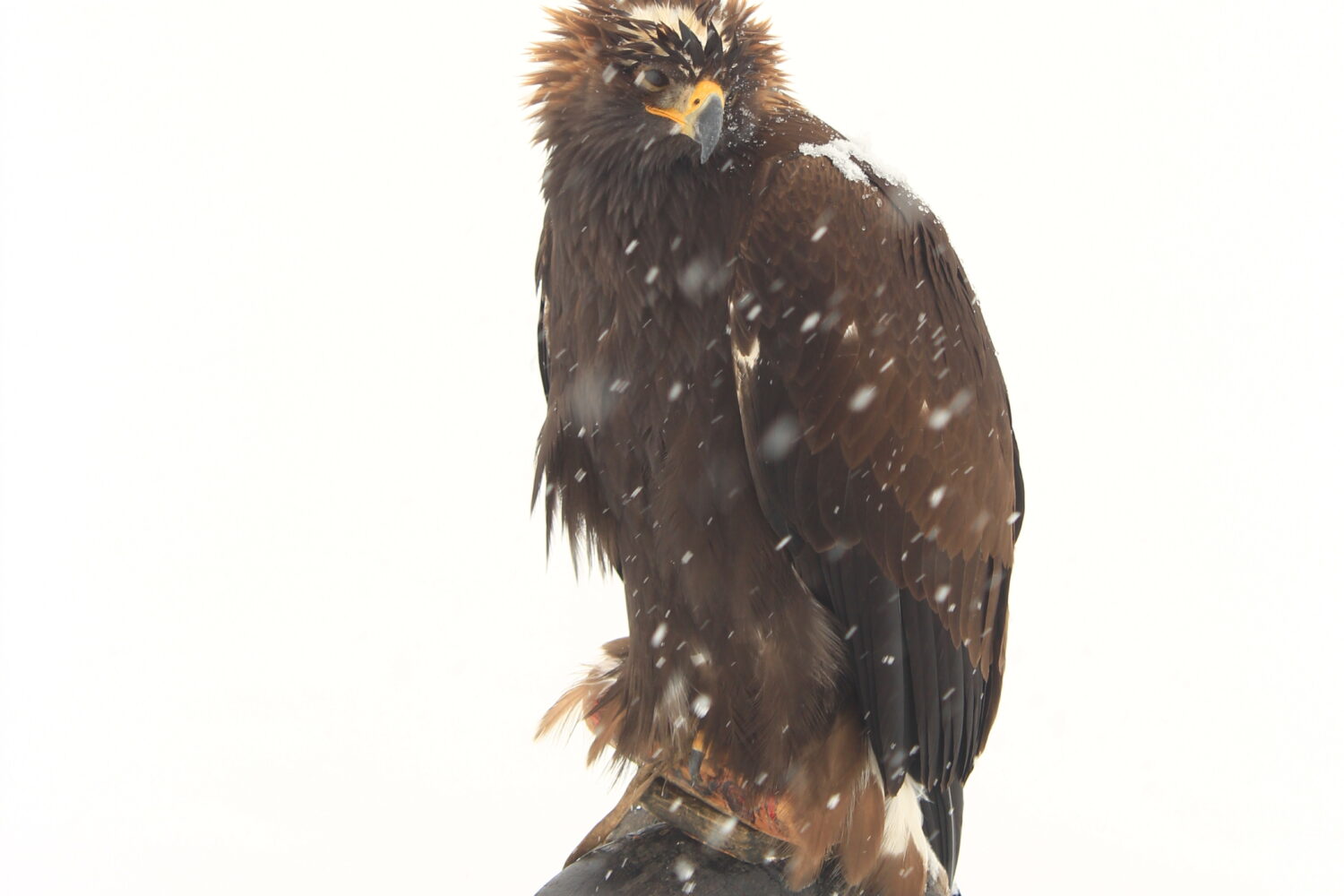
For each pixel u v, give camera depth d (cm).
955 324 758
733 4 739
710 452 713
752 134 713
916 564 744
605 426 746
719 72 690
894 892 761
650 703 785
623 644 879
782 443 698
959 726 795
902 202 748
